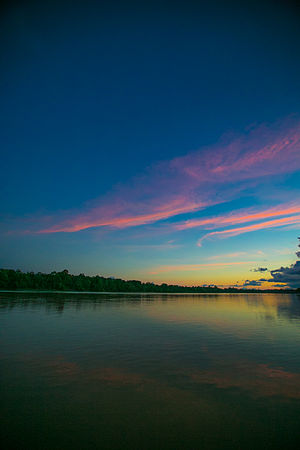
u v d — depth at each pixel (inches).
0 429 289.7
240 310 1946.4
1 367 500.1
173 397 380.2
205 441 274.5
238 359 581.6
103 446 263.6
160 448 261.3
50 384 421.1
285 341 784.3
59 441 270.4
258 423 311.7
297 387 422.6
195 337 837.8
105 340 765.9
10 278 6102.4
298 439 279.7
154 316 1429.6
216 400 372.2
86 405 350.9
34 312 1440.7
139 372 487.8
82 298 3191.4
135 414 328.8
